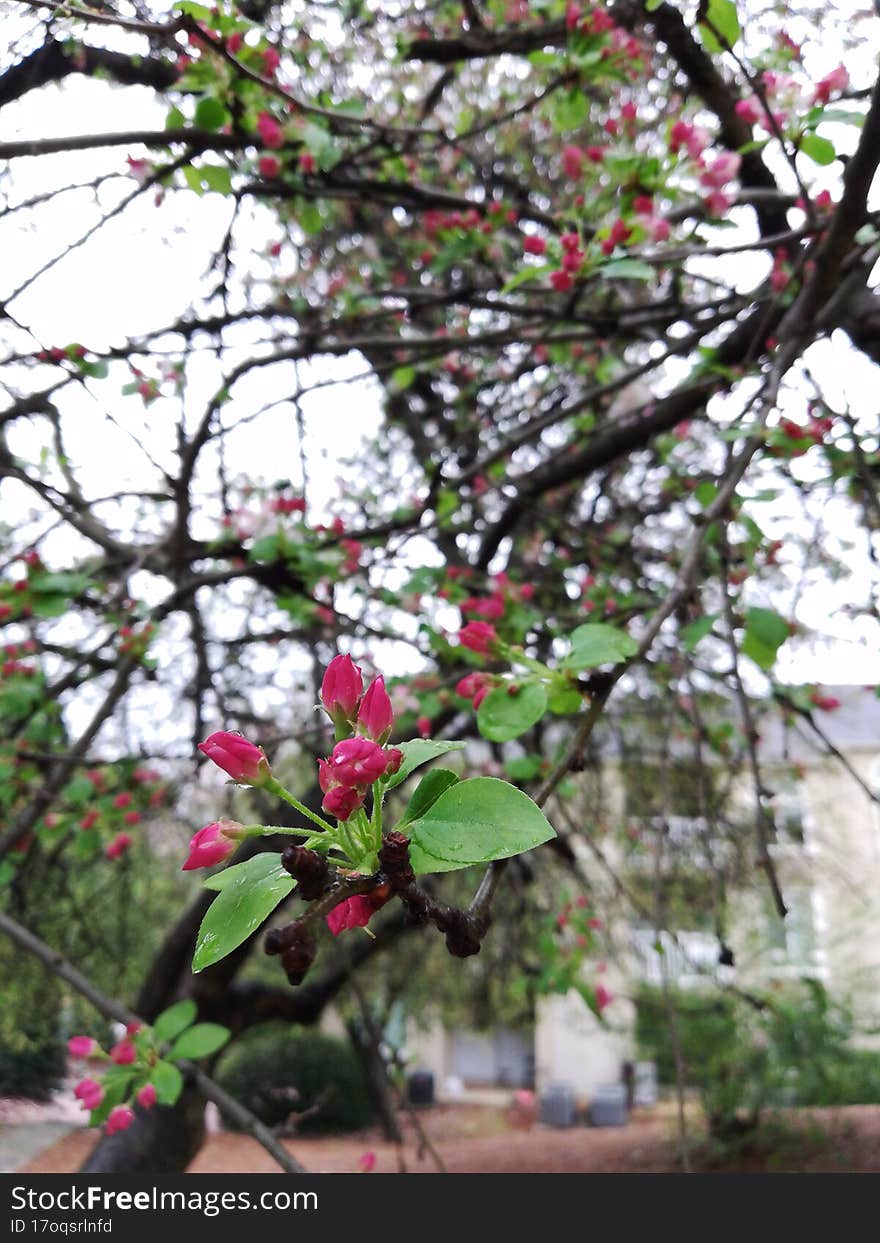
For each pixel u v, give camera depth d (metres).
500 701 1.31
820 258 1.83
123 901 5.12
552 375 4.22
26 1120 5.88
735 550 2.32
